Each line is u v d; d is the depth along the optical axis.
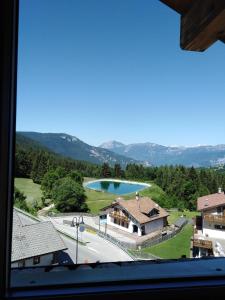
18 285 0.87
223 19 1.14
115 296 0.87
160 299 0.90
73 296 0.84
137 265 1.07
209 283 0.94
